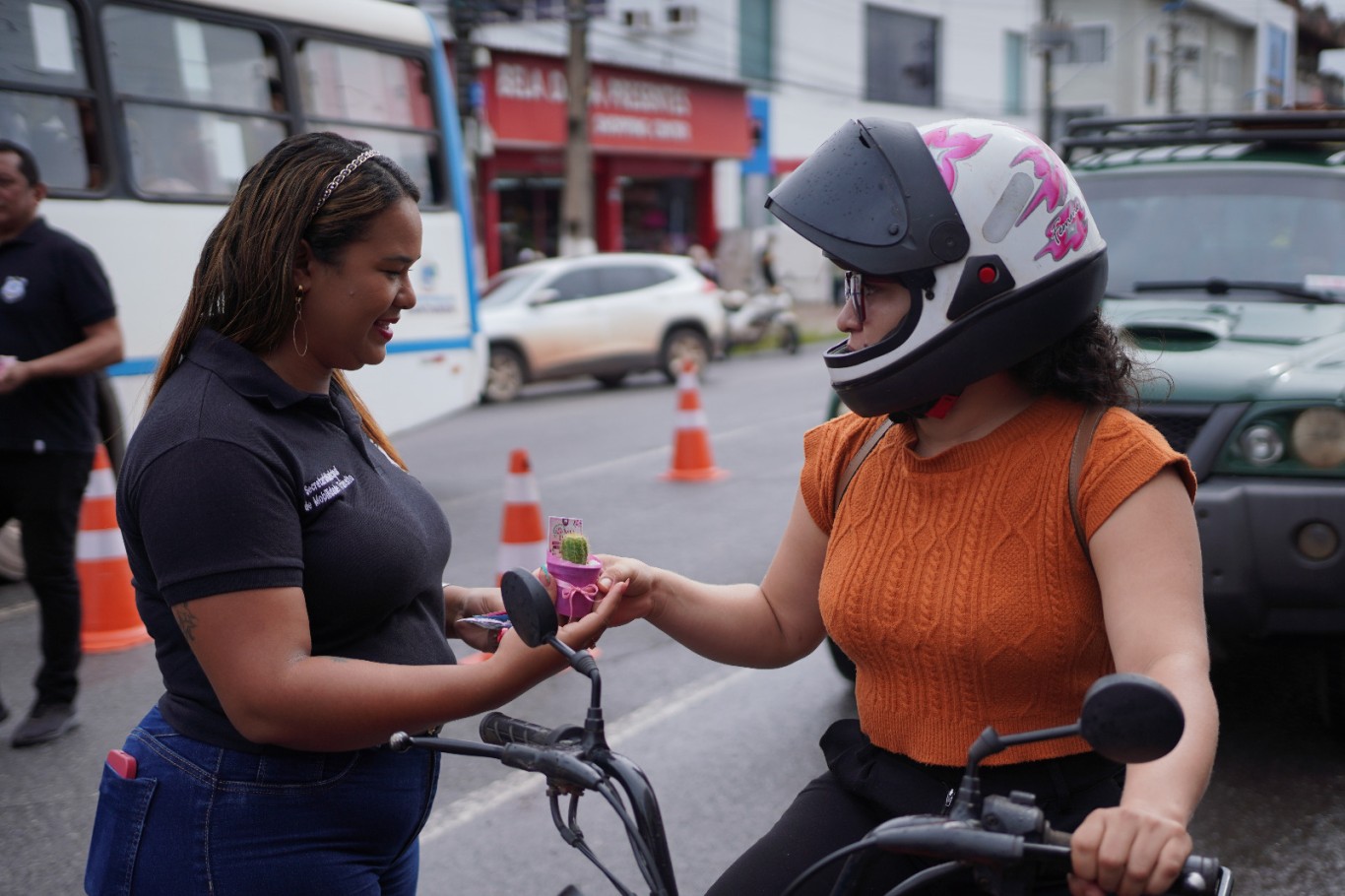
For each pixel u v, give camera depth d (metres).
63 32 6.86
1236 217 5.56
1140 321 4.80
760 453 10.56
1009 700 1.84
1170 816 1.48
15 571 6.98
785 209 1.91
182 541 1.75
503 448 11.23
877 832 1.52
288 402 1.88
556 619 1.69
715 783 4.13
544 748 1.69
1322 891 3.35
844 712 4.75
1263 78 44.81
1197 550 1.77
